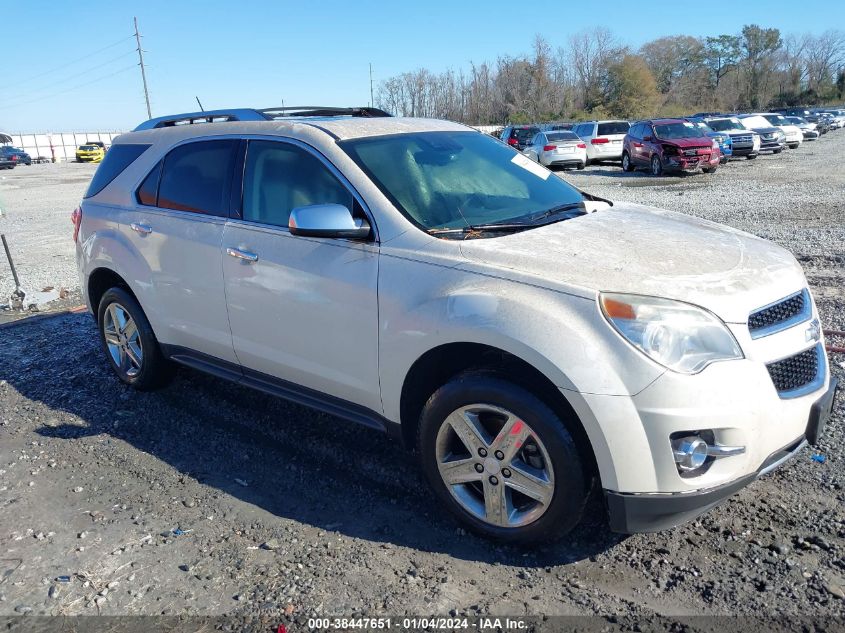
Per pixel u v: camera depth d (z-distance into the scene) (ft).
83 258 17.40
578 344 9.20
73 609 9.64
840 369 16.37
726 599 9.23
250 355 13.62
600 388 9.05
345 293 11.59
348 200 12.01
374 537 11.04
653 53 304.91
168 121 17.06
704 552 10.21
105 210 16.72
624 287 9.48
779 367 9.78
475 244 10.75
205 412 16.08
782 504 11.27
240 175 13.78
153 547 11.01
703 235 11.81
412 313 10.69
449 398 10.44
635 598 9.37
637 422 9.02
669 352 9.06
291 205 12.81
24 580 10.32
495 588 9.71
